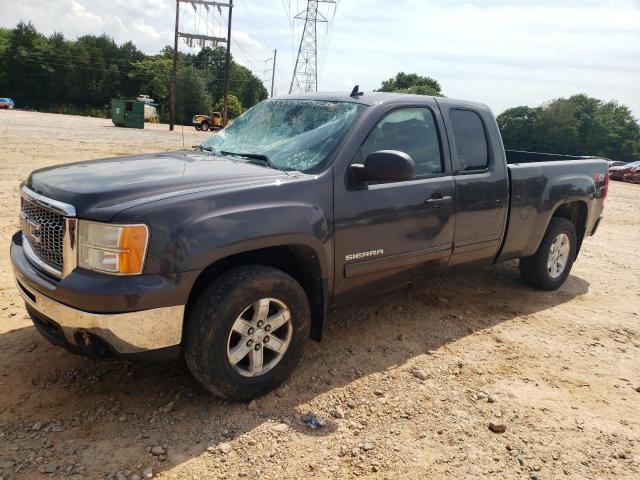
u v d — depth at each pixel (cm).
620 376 396
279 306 329
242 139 427
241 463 276
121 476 261
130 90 9362
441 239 426
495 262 501
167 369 361
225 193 305
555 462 294
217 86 10694
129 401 324
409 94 432
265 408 324
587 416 340
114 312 272
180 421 307
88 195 287
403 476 275
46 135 2470
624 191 2145
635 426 332
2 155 1489
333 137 374
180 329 292
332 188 351
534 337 456
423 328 457
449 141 437
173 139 2836
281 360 336
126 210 276
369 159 349
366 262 376
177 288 283
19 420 300
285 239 321
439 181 419
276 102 455
